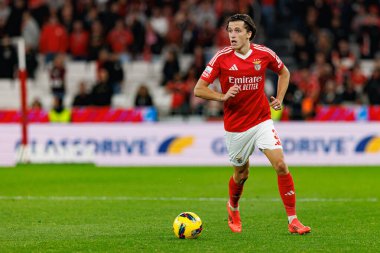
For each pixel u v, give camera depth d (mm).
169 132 51625
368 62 67875
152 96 62281
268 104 24703
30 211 30797
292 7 70188
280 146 24281
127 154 51719
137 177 44094
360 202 33438
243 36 23984
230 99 24312
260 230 25703
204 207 31953
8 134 52250
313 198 34938
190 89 59094
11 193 36906
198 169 48688
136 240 23672
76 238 24172
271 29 70625
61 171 47562
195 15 68312
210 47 66375
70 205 32625
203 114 58000
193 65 60594
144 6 69438
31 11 68938
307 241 23438
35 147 52406
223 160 51312
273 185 39875
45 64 67125
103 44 66438
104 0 70750
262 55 24312
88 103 58719
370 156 50938
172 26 67438
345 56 65688
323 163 50938
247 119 24375
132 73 67562
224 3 66562
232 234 24859
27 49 66062
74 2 68312
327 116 52812
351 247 22422
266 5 70812
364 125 50844
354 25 69625
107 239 23906
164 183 41062
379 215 29391
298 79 61250
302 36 65125
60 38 66688
